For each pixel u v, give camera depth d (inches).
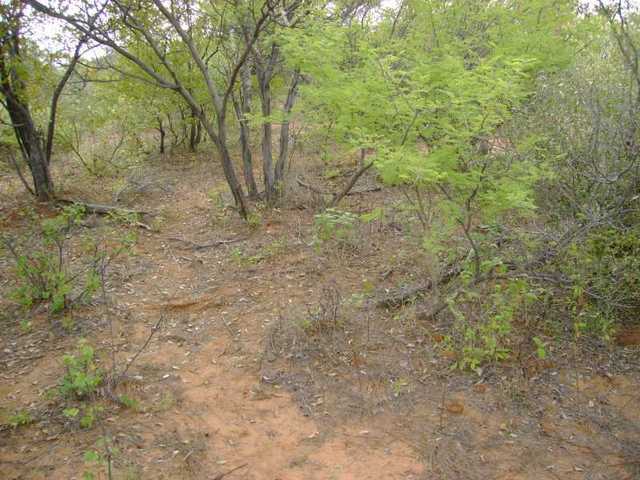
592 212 183.5
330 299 216.1
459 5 261.1
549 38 237.8
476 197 177.5
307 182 387.5
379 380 169.8
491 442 143.4
